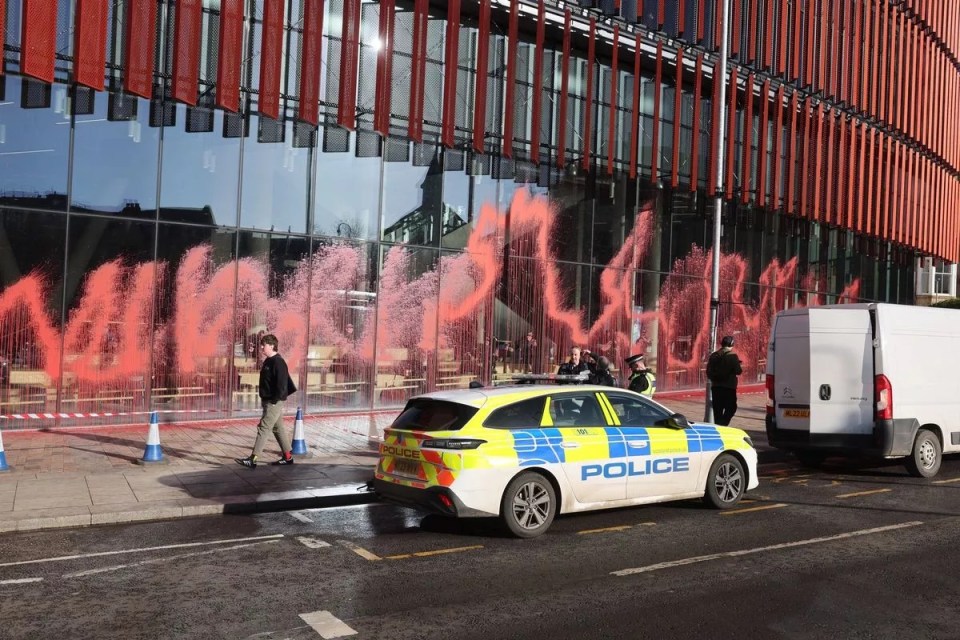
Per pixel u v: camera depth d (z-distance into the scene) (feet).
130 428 49.19
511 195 66.54
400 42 60.44
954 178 122.93
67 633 18.19
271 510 31.55
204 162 52.75
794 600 20.95
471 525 29.30
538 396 28.96
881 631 18.85
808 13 84.64
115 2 49.83
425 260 61.93
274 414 38.50
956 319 42.01
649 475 30.37
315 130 56.95
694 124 74.64
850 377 39.86
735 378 48.11
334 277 57.77
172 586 21.77
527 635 18.30
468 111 63.93
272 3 52.70
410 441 27.76
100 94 49.39
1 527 27.40
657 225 77.30
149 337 50.90
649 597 21.09
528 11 65.26
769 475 41.09
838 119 91.15
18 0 45.68
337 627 18.70
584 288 71.56
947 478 40.16
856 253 106.52
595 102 71.97
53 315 47.91
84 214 48.83
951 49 117.60
